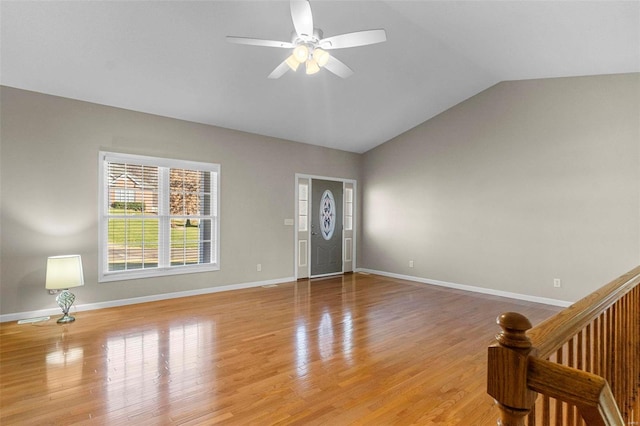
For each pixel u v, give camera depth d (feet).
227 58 12.64
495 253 17.63
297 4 7.45
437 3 10.59
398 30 12.45
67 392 7.78
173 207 16.38
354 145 22.81
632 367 6.44
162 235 16.02
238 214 18.38
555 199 15.76
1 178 12.37
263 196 19.40
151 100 14.57
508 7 10.14
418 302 15.87
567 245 15.42
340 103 17.16
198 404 7.35
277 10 10.64
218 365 9.18
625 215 14.05
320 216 22.26
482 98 18.08
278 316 13.50
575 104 15.19
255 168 19.08
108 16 10.16
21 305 12.73
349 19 11.63
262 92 15.19
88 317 13.10
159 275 15.81
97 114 14.24
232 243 18.15
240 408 7.21
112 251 14.75
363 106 17.81
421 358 9.73
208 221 17.54
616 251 14.23
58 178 13.38
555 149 15.75
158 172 15.97
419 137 20.94
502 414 2.53
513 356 2.46
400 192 21.97
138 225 15.40
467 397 7.71
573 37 11.32
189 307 14.64
